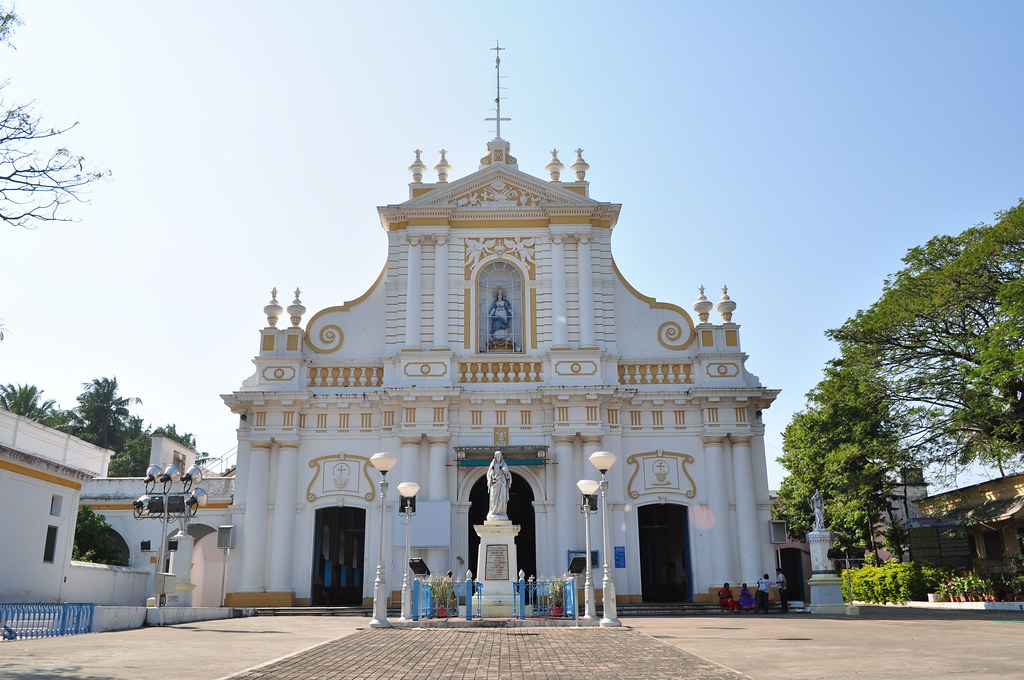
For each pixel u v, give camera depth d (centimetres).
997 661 1191
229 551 3044
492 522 2261
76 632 1836
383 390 3033
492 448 2973
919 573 3528
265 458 3061
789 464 4425
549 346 3169
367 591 2950
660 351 3216
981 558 3650
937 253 3056
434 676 1080
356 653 1373
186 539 2627
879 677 1016
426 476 3005
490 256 3266
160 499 2486
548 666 1185
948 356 3052
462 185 3300
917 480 3350
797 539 4628
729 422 3088
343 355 3206
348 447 3086
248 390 3081
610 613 1973
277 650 1436
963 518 3556
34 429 2633
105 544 3375
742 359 3158
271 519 3017
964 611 2855
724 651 1384
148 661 1250
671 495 3050
